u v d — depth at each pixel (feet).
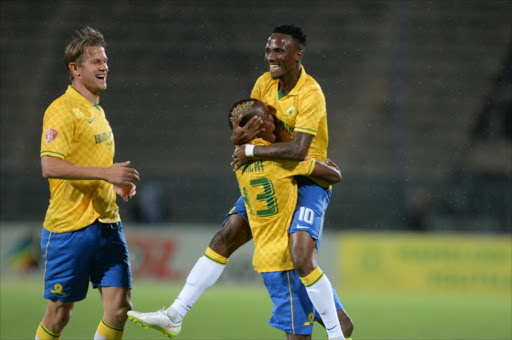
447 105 201.77
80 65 58.29
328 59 206.28
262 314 112.78
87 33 59.21
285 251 56.80
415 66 206.49
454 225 163.02
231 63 205.36
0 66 205.36
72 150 57.72
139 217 160.76
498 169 195.62
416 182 165.27
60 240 58.75
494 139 201.77
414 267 150.51
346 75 204.13
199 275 59.11
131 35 209.67
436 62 206.59
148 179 168.76
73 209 58.39
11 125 196.03
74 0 215.51
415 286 149.89
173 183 168.55
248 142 57.21
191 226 166.40
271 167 56.49
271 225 57.31
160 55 205.98
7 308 111.45
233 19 211.61
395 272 150.51
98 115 59.21
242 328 98.22
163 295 130.52
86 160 58.29
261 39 208.74
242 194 58.75
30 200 168.35
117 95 199.52
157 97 199.31
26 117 197.47
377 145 193.47
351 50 207.72
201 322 103.24
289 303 57.21
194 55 206.69
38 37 210.38
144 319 57.06
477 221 163.32
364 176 185.06
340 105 199.72
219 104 199.11
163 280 152.66
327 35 209.67
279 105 57.82
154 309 109.81
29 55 207.62
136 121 194.90
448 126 198.90
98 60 58.34
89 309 113.80
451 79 205.05
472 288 148.87
